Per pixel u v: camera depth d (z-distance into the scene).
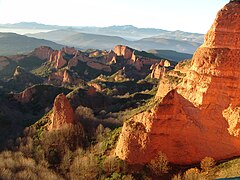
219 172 45.38
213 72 53.47
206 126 51.94
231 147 49.53
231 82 51.78
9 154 66.94
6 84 191.25
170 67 184.88
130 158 52.03
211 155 50.41
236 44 53.41
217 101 52.41
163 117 51.91
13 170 59.78
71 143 68.62
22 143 72.12
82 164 57.50
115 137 62.41
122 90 168.25
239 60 52.06
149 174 49.78
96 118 85.25
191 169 48.28
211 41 56.25
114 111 105.00
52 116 76.00
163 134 51.91
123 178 49.91
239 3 56.03
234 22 54.34
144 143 51.59
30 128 79.06
